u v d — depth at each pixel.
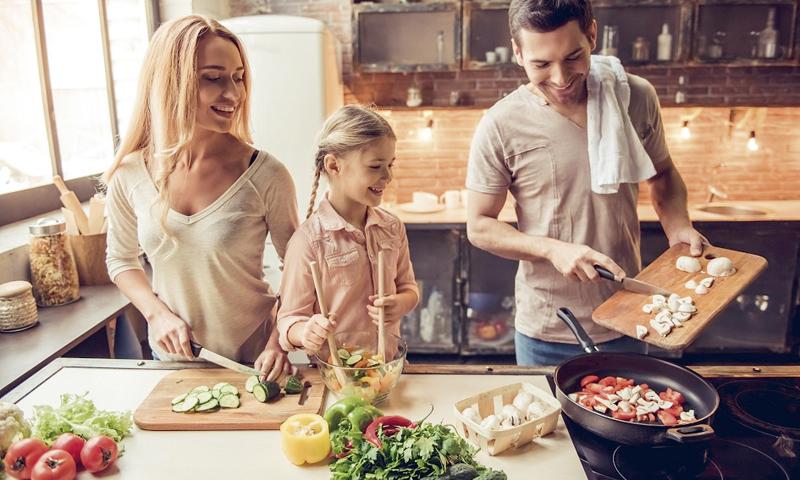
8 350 1.81
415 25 3.78
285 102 3.24
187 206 1.51
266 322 1.65
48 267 2.16
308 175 3.31
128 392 1.39
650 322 1.49
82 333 1.94
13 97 2.49
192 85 1.34
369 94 4.01
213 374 1.45
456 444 1.00
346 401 1.18
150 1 3.40
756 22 3.60
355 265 1.47
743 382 1.42
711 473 1.09
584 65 1.59
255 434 1.23
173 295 1.56
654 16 3.63
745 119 3.91
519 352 1.95
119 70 3.24
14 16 2.47
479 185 1.86
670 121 3.95
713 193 3.96
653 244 3.49
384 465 1.00
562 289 1.80
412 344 3.74
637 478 1.07
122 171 1.54
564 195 1.77
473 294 3.76
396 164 4.07
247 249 1.54
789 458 1.14
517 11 1.58
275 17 3.25
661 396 1.28
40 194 2.64
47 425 1.17
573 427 1.24
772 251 3.48
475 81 3.95
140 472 1.10
